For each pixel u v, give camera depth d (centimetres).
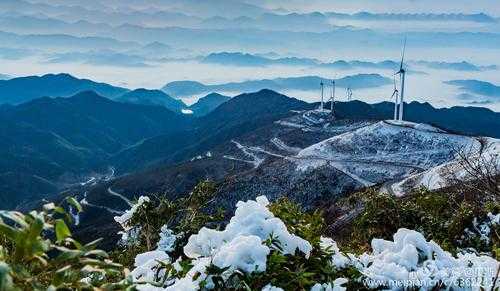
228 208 13625
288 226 562
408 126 18425
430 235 954
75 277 289
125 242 930
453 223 982
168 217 885
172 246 770
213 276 418
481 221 982
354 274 496
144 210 883
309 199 14650
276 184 15362
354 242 933
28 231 269
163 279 461
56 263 283
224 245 464
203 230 504
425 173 10106
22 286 271
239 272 421
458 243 959
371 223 965
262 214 526
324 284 460
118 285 293
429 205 1160
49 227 281
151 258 546
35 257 281
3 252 281
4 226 267
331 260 517
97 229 14450
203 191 885
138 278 480
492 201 1102
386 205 977
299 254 491
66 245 311
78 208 291
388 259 529
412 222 967
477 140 16262
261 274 422
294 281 435
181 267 474
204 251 493
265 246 441
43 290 266
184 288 417
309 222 599
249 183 15400
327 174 15500
